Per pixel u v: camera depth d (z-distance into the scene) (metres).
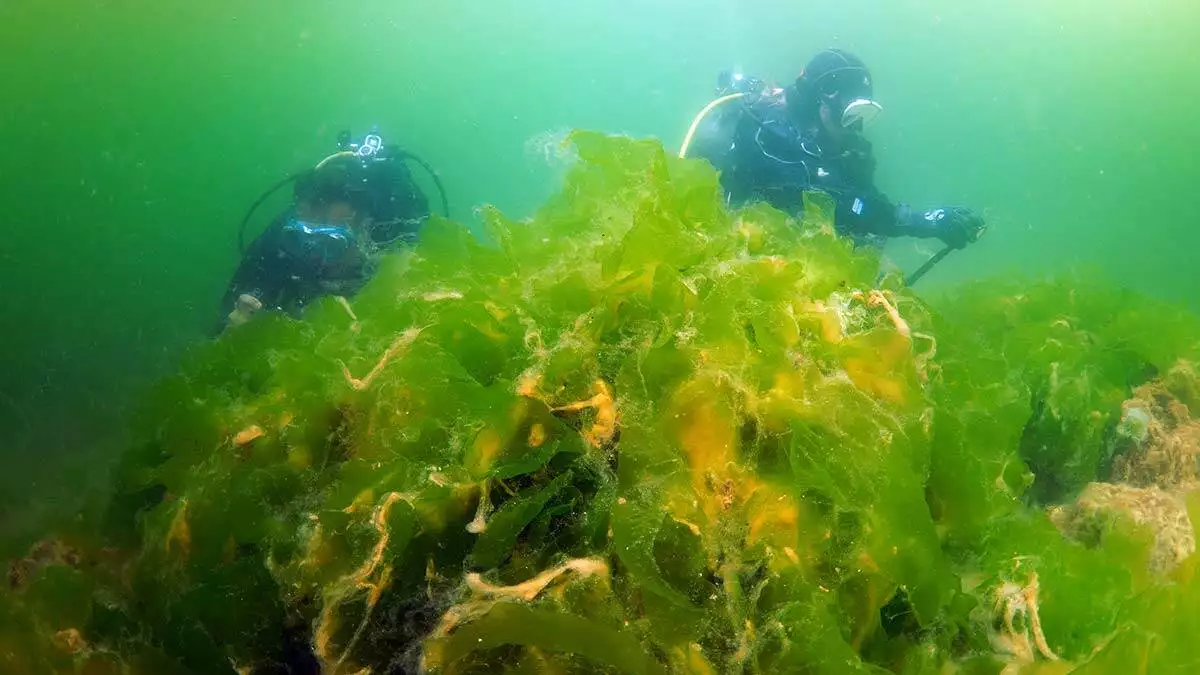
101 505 1.96
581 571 1.12
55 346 12.94
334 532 1.22
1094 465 2.50
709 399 1.29
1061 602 1.35
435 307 1.65
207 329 7.39
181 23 29.83
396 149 7.57
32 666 1.31
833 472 1.23
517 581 1.17
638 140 1.98
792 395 1.34
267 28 34.69
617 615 1.09
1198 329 2.92
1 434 7.76
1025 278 3.51
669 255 1.54
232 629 1.32
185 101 49.16
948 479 1.49
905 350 1.55
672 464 1.20
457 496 1.26
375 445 1.39
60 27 27.55
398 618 1.23
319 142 41.53
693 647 1.05
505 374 1.47
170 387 1.91
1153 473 2.50
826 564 1.19
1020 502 1.91
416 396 1.38
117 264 27.03
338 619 1.21
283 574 1.27
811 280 1.80
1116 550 1.73
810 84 6.03
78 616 1.40
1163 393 2.85
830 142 6.07
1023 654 1.28
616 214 1.85
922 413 1.47
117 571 1.72
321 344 1.76
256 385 1.92
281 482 1.45
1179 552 1.78
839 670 1.04
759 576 1.18
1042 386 2.61
